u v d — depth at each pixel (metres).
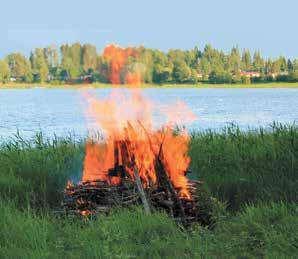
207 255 10.99
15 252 10.99
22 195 15.43
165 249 11.27
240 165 17.05
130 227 12.05
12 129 53.88
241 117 67.31
